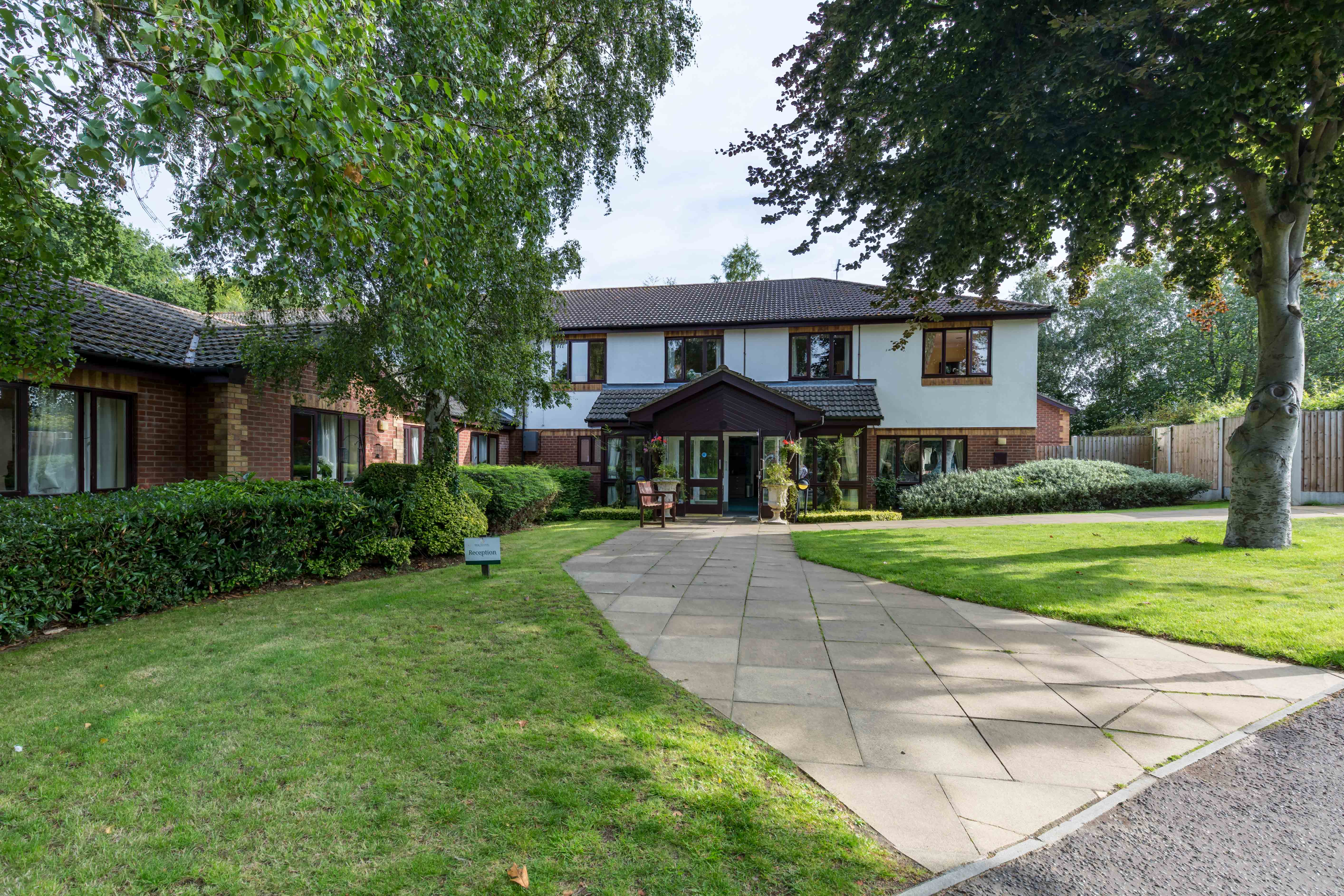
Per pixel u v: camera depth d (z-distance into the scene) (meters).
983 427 16.11
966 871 2.16
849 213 10.01
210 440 9.27
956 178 8.19
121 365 8.13
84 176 4.10
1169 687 3.88
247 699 3.53
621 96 9.88
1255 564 7.12
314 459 11.18
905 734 3.21
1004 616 5.52
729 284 21.23
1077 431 31.27
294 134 3.47
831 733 3.22
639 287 21.81
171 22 3.19
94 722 3.21
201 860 2.14
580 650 4.41
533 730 3.15
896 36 7.81
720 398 15.09
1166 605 5.52
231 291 7.45
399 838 2.28
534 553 8.98
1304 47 5.75
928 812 2.52
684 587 6.71
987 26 7.09
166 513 5.59
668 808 2.47
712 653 4.49
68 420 7.91
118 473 8.50
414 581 6.89
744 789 2.63
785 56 8.83
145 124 3.10
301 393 10.59
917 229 9.24
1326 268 11.73
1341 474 12.61
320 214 3.94
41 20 3.26
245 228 4.03
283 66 3.17
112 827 2.33
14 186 3.95
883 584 6.90
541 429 18.53
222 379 9.16
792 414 14.75
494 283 7.72
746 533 11.91
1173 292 28.00
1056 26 6.42
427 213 4.62
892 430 16.55
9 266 4.94
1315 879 2.16
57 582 4.82
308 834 2.29
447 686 3.74
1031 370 15.89
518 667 4.05
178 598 5.70
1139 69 6.40
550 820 2.38
